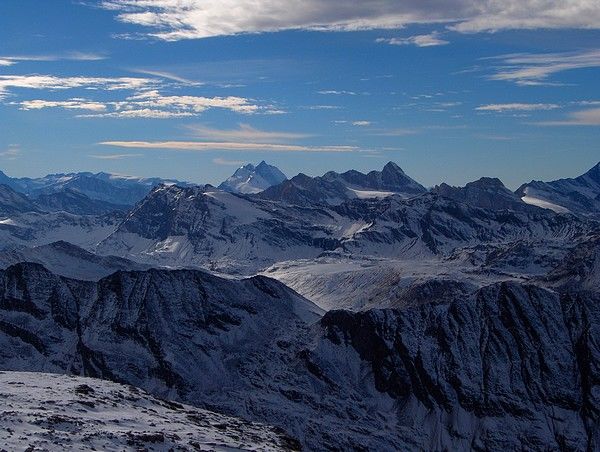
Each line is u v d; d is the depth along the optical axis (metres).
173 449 99.62
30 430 94.31
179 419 124.69
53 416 101.75
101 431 99.25
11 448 85.00
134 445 97.12
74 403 115.50
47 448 87.81
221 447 107.25
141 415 119.12
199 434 112.44
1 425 93.94
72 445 91.12
